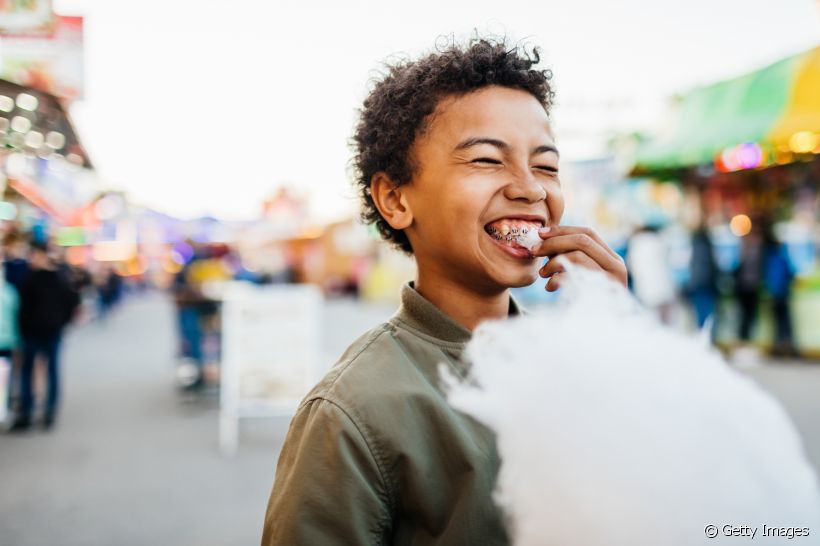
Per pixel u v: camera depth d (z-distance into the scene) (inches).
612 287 33.1
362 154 45.2
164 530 133.6
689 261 300.2
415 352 38.5
